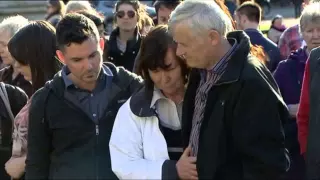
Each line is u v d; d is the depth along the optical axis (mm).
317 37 4047
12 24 4070
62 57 2975
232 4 6336
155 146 2691
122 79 2996
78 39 2738
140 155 2725
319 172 3260
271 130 2475
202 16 2461
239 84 2480
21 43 3230
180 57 2588
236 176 2555
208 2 2506
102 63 2992
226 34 2564
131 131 2734
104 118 2912
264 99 2463
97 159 2885
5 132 3543
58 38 2803
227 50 2553
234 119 2496
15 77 4062
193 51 2492
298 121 3596
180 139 2754
